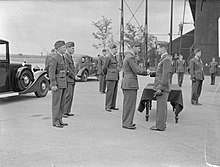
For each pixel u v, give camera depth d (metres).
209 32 25.42
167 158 4.19
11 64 9.02
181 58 15.33
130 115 5.97
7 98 10.12
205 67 25.30
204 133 5.65
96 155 4.27
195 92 9.13
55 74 6.01
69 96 7.09
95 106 8.73
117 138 5.22
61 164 3.90
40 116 7.09
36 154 4.29
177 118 6.60
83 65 17.66
